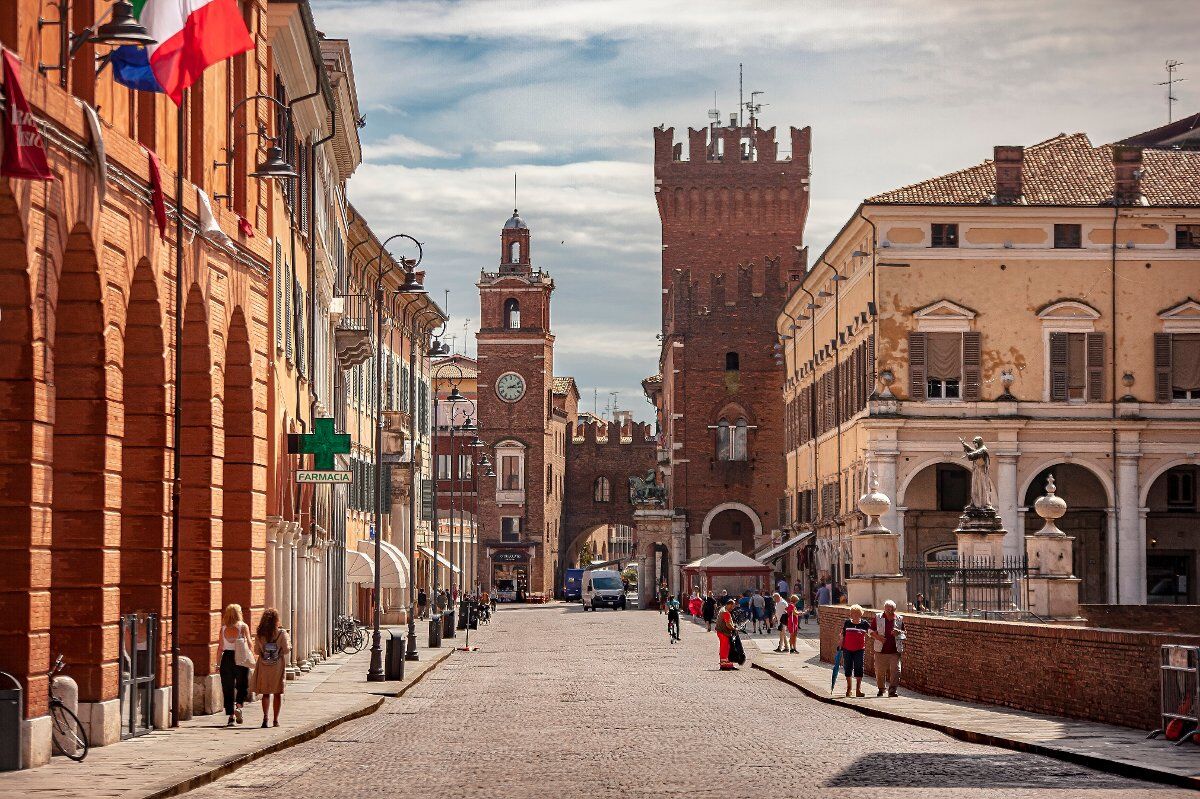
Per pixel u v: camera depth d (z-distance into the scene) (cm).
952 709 3812
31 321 2503
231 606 3416
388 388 9581
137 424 3206
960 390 8638
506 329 17638
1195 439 8669
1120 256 8662
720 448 14200
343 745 3177
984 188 8788
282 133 4812
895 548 5853
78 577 2867
